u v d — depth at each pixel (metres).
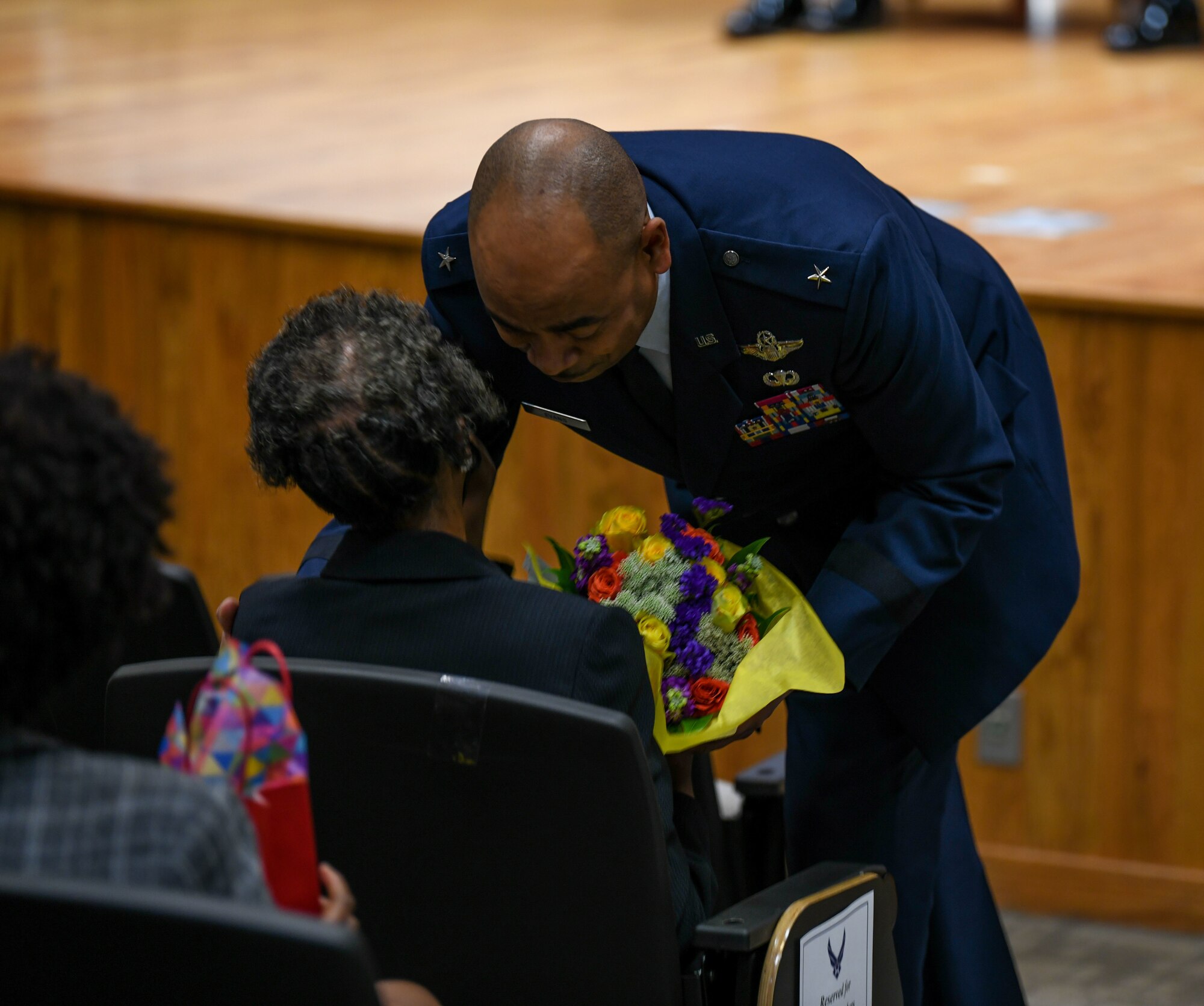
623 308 4.86
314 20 23.64
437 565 4.38
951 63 20.22
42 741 3.14
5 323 12.01
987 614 6.11
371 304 4.73
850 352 5.18
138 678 4.30
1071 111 16.94
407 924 4.28
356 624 4.36
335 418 4.38
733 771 10.34
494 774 4.04
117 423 3.26
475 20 23.86
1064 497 6.21
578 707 3.92
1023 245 11.05
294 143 14.70
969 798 9.87
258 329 11.46
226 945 2.92
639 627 5.01
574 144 4.72
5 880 2.91
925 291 5.29
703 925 4.45
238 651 3.61
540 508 10.66
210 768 3.51
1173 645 9.40
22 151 13.86
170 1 25.14
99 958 2.97
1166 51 20.78
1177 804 9.50
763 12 22.59
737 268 5.17
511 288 4.74
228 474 11.70
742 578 5.35
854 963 4.95
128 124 15.52
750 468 5.79
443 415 4.46
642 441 5.79
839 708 6.50
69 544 3.11
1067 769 9.66
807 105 17.41
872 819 6.58
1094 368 9.34
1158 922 9.60
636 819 3.99
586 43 21.88
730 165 5.39
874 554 5.44
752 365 5.37
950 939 7.04
